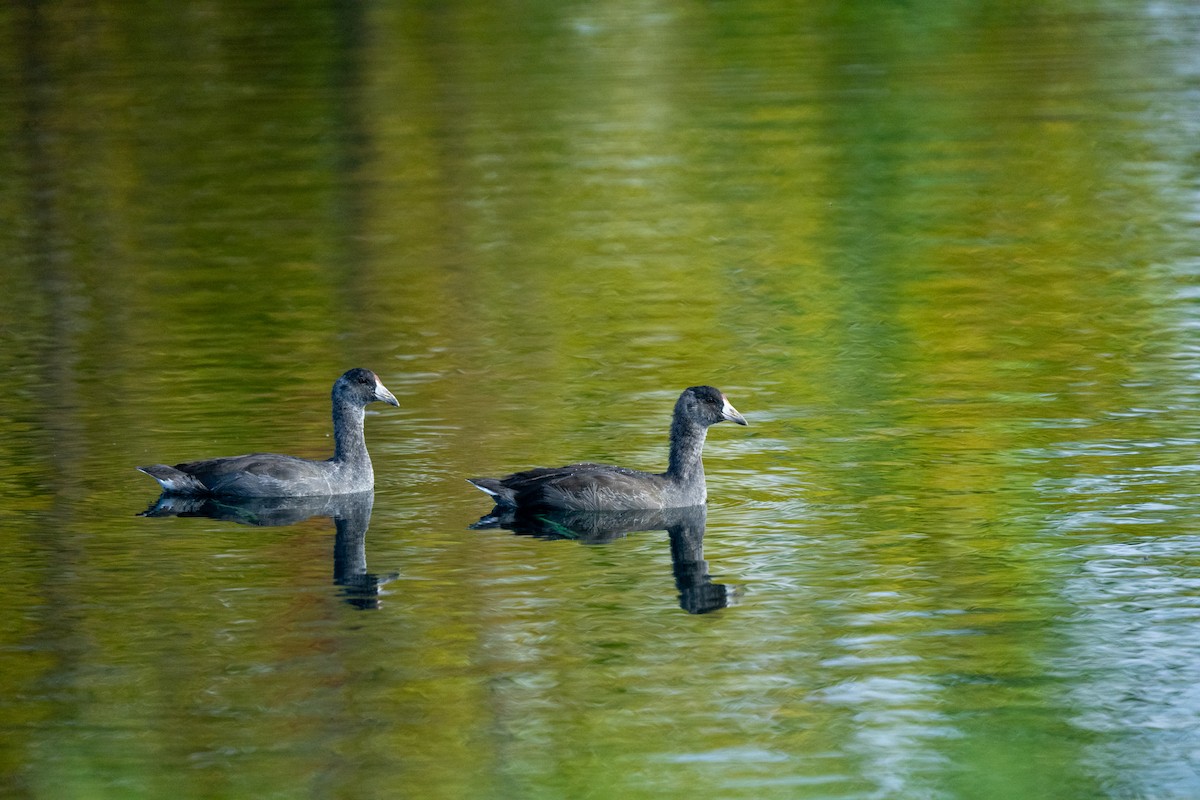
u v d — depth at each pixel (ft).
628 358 75.41
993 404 66.85
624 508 55.57
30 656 44.29
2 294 89.66
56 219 107.34
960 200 106.52
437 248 98.37
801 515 55.06
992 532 52.80
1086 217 101.04
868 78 145.79
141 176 117.70
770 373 72.49
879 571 49.80
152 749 39.32
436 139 126.41
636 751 39.04
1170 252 92.12
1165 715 40.50
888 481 58.13
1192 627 45.37
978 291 85.87
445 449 62.80
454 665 43.62
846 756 38.68
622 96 139.64
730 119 131.95
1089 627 45.47
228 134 128.88
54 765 38.55
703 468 57.77
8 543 52.75
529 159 120.57
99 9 175.42
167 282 91.76
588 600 47.98
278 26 169.99
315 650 44.60
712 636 45.27
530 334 79.97
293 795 37.24
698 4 180.86
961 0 177.88
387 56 155.94
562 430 64.75
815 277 90.07
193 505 56.85
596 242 99.04
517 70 150.82
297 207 108.78
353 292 88.84
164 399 69.56
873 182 112.06
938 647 44.39
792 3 178.70
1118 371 70.79
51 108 137.80
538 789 37.27
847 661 43.62
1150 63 148.15
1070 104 133.39
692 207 106.83
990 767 38.22
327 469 57.93
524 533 53.98
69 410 68.03
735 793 37.14
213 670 43.42
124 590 48.85
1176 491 55.98
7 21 169.99
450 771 38.14
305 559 51.44
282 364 75.15
